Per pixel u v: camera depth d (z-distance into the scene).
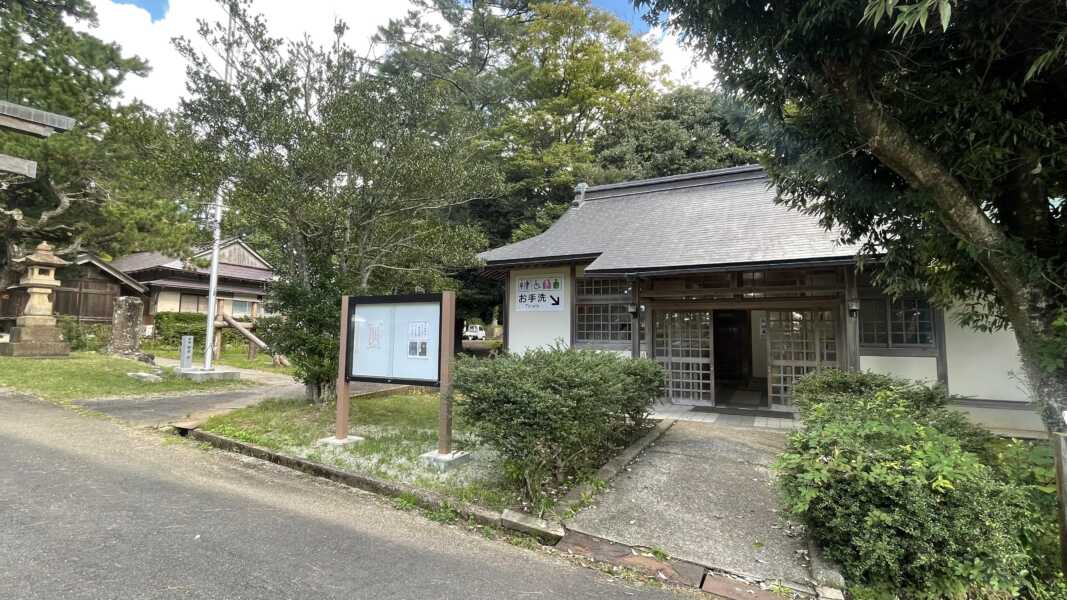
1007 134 2.86
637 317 9.41
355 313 5.91
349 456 5.26
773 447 6.13
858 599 2.88
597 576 3.08
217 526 3.45
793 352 8.68
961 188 2.95
